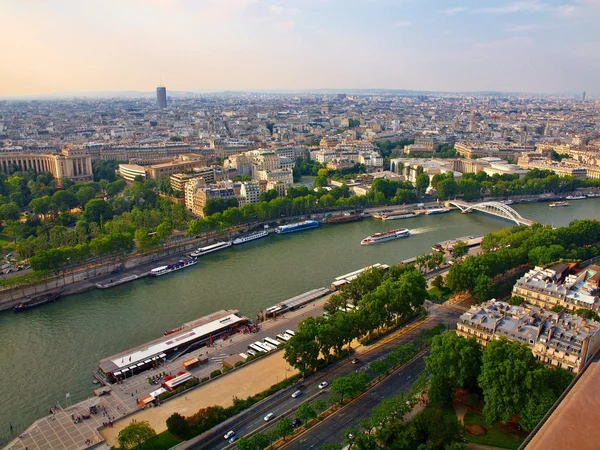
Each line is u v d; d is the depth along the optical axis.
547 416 125.50
